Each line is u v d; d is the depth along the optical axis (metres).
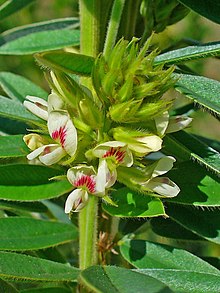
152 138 0.08
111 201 0.08
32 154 0.08
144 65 0.08
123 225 0.10
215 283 0.08
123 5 0.09
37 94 0.12
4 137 0.09
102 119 0.08
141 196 0.08
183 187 0.09
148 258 0.09
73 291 0.10
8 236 0.10
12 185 0.09
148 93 0.08
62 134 0.08
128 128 0.08
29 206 0.10
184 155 0.09
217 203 0.08
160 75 0.08
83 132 0.08
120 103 0.08
